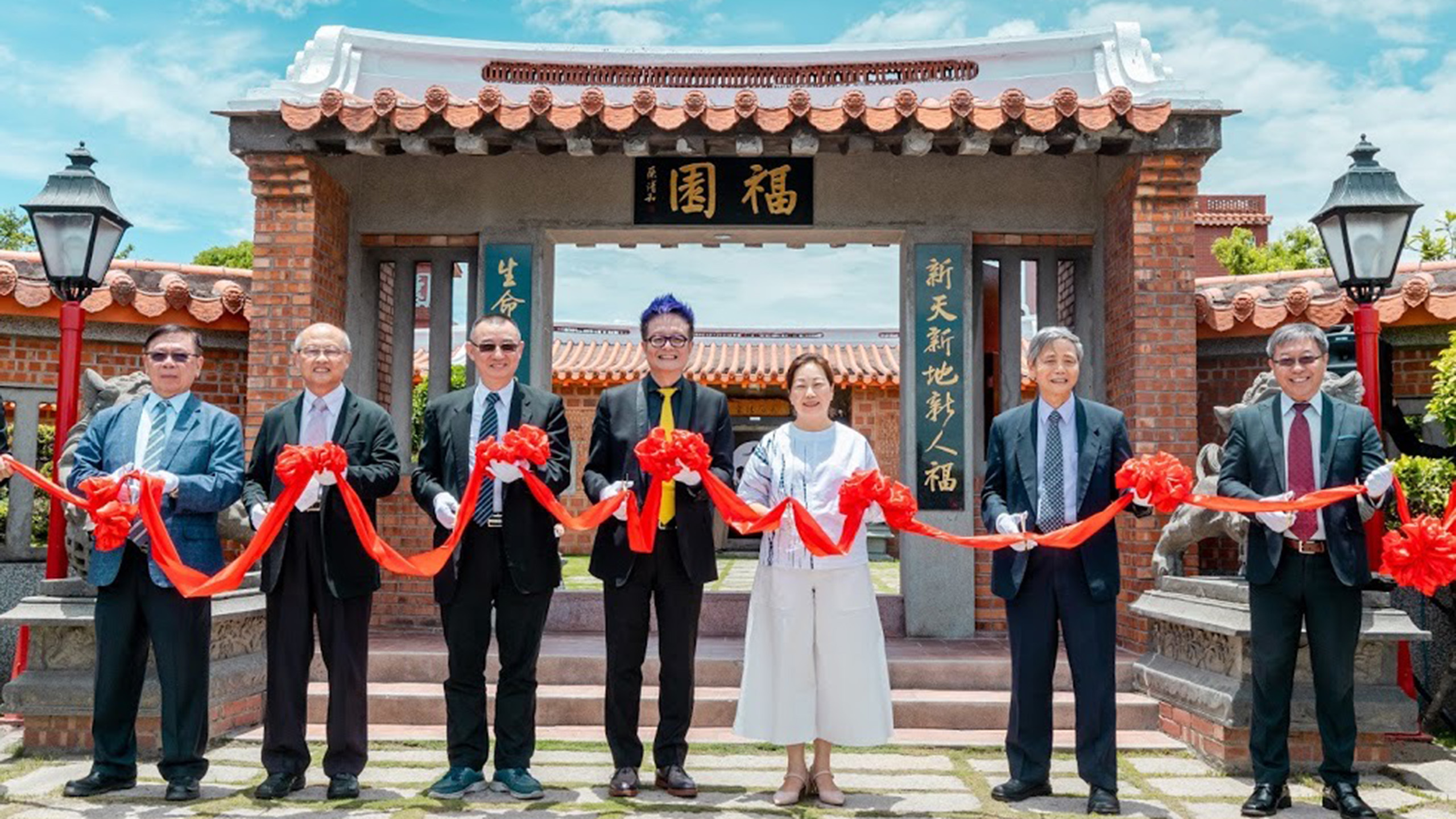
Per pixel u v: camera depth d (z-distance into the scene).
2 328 6.38
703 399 4.11
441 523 3.81
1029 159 6.77
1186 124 5.83
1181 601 5.16
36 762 4.50
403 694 5.22
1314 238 14.50
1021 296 6.88
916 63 7.01
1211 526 5.23
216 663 4.89
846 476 3.96
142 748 4.54
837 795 3.93
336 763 3.91
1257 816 3.83
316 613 3.99
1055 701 5.25
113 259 5.66
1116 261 6.34
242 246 17.16
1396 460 5.73
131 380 4.95
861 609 3.92
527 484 3.89
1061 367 3.94
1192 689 4.78
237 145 6.00
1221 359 6.77
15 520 6.53
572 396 17.30
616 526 4.00
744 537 17.20
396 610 6.77
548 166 6.78
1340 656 3.84
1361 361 5.07
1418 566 3.49
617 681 3.98
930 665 5.55
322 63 6.72
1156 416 5.91
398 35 7.00
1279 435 3.95
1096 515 3.78
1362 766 4.56
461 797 3.90
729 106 6.19
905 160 6.75
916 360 6.63
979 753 4.80
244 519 5.41
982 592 6.75
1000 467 4.12
